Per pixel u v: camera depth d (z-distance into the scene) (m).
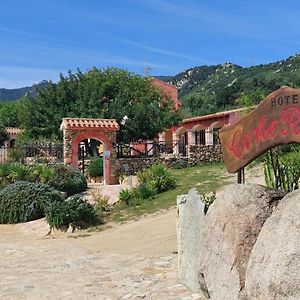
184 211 7.53
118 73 38.81
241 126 6.52
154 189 19.12
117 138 33.47
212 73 107.75
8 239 14.09
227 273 5.28
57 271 9.30
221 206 5.94
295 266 3.93
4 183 20.84
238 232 5.34
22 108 40.12
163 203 17.12
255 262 4.52
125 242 11.76
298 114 5.38
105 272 8.90
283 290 3.92
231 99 60.94
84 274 8.86
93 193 19.81
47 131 34.69
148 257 9.83
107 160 25.30
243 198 5.62
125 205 17.84
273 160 8.93
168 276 8.09
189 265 7.21
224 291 5.27
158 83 51.66
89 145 33.66
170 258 9.50
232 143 6.73
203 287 6.32
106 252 10.99
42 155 29.81
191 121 43.69
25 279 8.71
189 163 28.44
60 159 28.06
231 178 20.41
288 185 8.50
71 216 14.71
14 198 16.75
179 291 7.03
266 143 5.95
